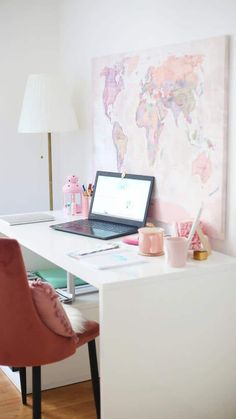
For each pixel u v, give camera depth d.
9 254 1.96
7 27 3.65
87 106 3.46
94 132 3.35
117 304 2.03
